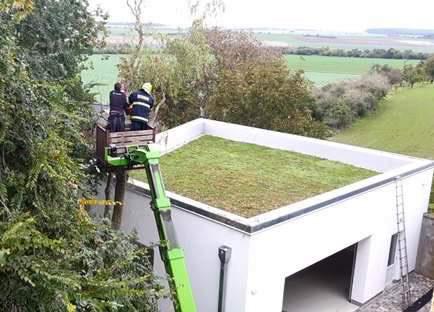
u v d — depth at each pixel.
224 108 25.73
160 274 11.38
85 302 6.41
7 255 5.62
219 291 10.10
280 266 10.23
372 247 12.84
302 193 12.41
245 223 9.42
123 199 11.62
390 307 12.97
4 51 6.90
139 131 11.03
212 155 15.75
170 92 24.56
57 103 8.20
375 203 12.58
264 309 10.14
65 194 7.48
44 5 12.24
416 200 14.37
